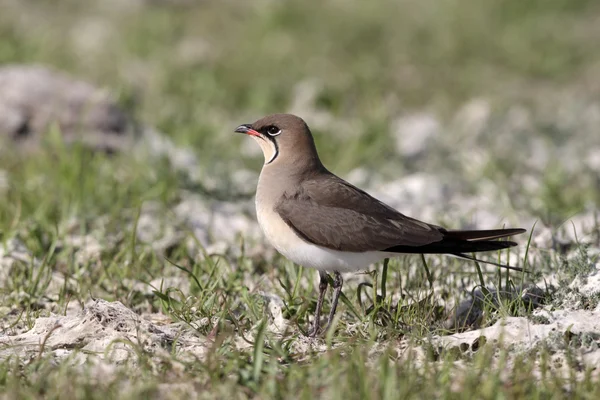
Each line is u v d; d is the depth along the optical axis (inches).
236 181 608.1
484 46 1034.7
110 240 481.1
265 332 343.3
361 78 900.0
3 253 448.5
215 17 1134.4
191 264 438.3
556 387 289.1
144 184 564.1
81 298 406.6
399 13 1156.5
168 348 334.6
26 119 625.0
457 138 745.6
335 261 363.6
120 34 1036.5
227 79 890.1
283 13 1110.4
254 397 292.4
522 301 358.0
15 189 538.3
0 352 332.2
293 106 819.4
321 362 301.1
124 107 695.7
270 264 449.1
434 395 285.7
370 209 366.6
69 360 314.8
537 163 698.2
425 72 962.1
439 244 357.7
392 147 692.1
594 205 574.2
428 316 362.9
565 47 1040.2
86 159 589.0
